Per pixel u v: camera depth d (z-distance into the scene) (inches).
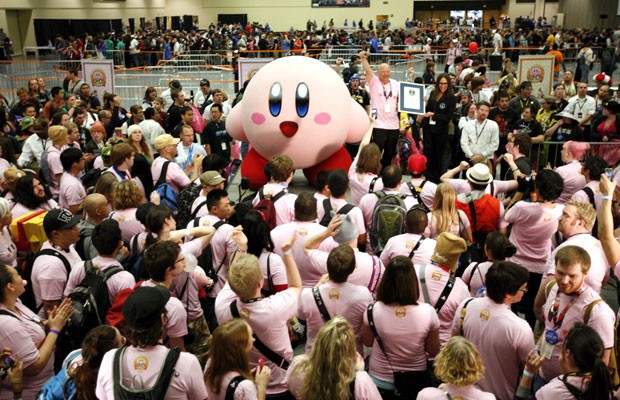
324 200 215.5
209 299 189.9
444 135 363.9
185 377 117.6
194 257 165.6
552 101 397.4
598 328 134.8
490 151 343.6
